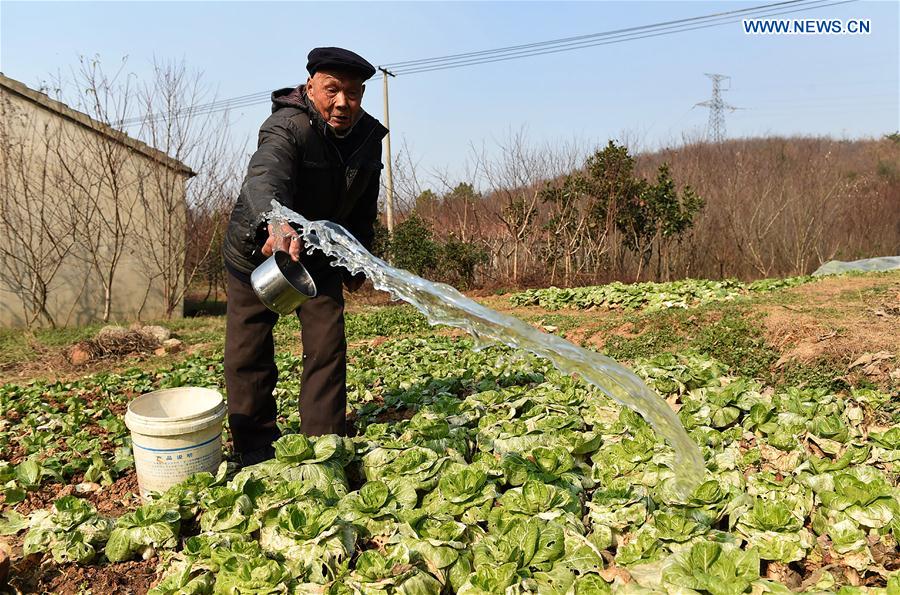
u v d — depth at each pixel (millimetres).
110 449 4758
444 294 2881
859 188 21266
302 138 3637
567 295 14164
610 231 17812
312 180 3789
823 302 8578
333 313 3900
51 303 13578
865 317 7176
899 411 4941
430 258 17859
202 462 3465
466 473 3092
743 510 2895
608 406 4484
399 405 5219
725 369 5957
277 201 3326
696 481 3037
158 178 14289
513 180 19281
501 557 2568
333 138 3738
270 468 3299
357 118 3861
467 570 2588
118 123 14094
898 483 3287
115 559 2932
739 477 3275
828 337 6625
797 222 18844
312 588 2477
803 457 3607
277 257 3260
